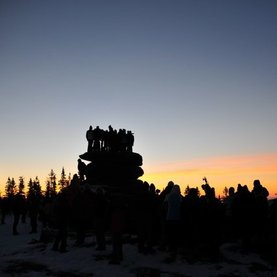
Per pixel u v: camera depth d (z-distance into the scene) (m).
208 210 13.17
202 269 11.52
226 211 15.74
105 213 13.46
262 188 14.43
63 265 11.92
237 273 11.17
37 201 21.64
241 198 13.98
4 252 14.90
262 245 13.85
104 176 25.19
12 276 10.73
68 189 15.40
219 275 10.92
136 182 25.42
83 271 11.12
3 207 28.80
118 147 26.56
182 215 13.68
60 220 13.98
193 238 13.85
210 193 13.49
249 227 13.77
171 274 10.91
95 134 26.86
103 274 10.81
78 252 13.62
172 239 12.64
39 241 16.89
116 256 12.20
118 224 12.23
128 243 15.27
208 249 13.07
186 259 12.56
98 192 13.83
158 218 14.87
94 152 25.55
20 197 21.42
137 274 10.74
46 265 11.98
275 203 15.19
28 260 12.74
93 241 15.70
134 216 14.02
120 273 10.92
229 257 13.05
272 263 12.28
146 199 13.32
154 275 10.70
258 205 13.97
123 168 25.61
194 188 14.01
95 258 12.62
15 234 20.95
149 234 13.35
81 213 14.97
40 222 28.27
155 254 13.21
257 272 11.30
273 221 14.96
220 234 13.25
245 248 13.70
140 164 27.11
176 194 12.97
